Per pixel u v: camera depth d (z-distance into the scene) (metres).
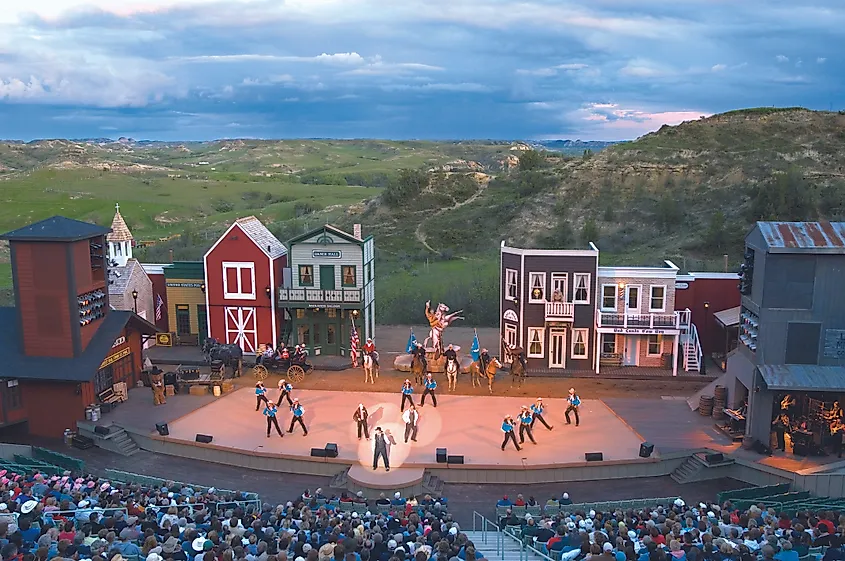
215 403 37.97
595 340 43.06
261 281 46.25
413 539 17.61
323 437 33.12
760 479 29.33
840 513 23.05
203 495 23.34
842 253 29.83
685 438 32.72
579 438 32.94
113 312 37.94
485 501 28.23
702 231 76.19
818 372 30.23
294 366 42.09
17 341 35.59
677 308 45.50
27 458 29.78
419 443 32.41
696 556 15.62
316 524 19.00
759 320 30.77
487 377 40.81
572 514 22.47
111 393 37.34
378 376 43.00
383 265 77.69
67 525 17.20
